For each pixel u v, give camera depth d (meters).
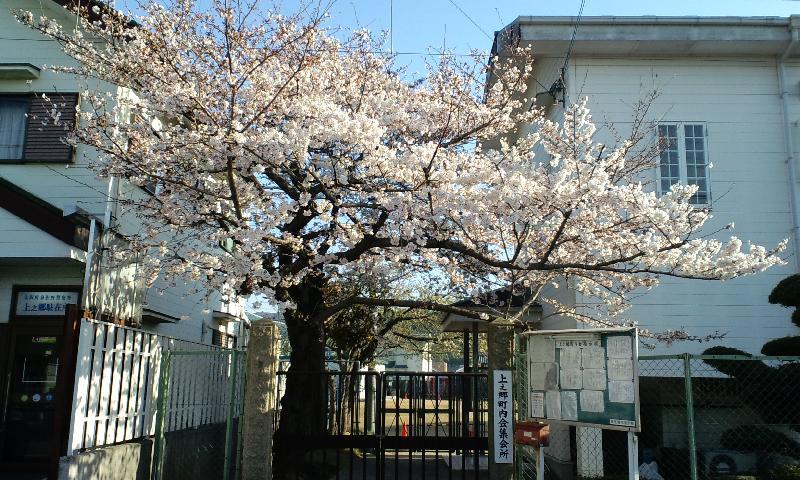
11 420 9.30
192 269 8.16
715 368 8.99
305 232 9.39
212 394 10.41
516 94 13.73
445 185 7.32
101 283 8.08
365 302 8.73
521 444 6.52
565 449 10.25
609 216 8.09
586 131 8.80
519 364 7.31
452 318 11.47
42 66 10.02
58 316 9.48
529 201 6.95
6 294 9.51
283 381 13.95
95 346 6.97
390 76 10.10
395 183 7.96
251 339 7.53
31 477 8.84
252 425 7.30
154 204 9.23
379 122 8.56
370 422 13.27
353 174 8.28
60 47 10.82
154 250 10.49
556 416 6.34
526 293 11.73
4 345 9.38
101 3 9.75
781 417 8.63
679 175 11.30
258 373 7.43
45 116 10.55
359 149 7.91
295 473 7.95
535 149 13.64
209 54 8.22
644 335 9.05
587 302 10.59
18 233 8.80
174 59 8.14
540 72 12.95
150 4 8.50
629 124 11.46
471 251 7.65
